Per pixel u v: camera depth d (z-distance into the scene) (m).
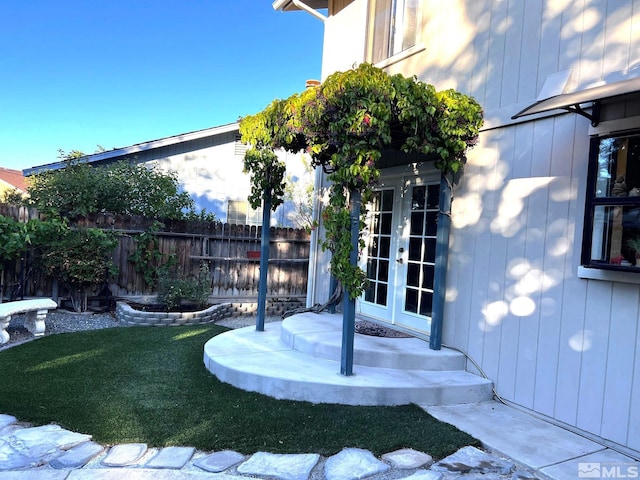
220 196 13.00
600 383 3.35
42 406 3.65
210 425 3.39
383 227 6.08
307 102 4.07
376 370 4.36
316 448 3.07
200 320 7.60
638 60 3.21
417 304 5.34
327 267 6.90
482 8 4.54
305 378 4.00
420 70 5.34
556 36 3.80
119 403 3.79
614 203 3.24
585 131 3.52
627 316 3.20
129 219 8.58
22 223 7.17
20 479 2.63
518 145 4.08
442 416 3.70
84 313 7.94
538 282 3.84
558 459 3.02
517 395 3.97
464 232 4.59
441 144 4.35
